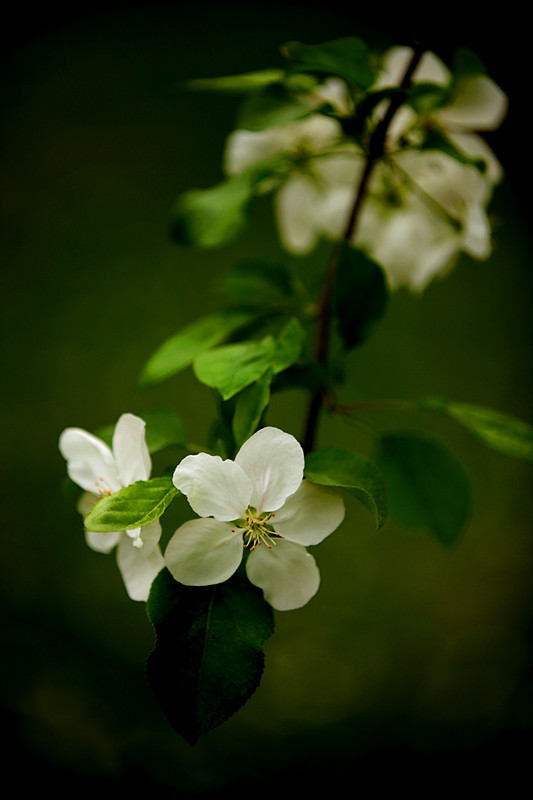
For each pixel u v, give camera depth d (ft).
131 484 1.77
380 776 3.94
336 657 4.13
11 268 4.28
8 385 4.23
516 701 4.20
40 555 4.17
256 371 1.81
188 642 1.74
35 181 4.30
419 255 2.06
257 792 3.84
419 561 4.27
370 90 1.92
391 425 4.31
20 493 4.20
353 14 4.30
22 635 4.10
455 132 2.00
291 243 2.13
